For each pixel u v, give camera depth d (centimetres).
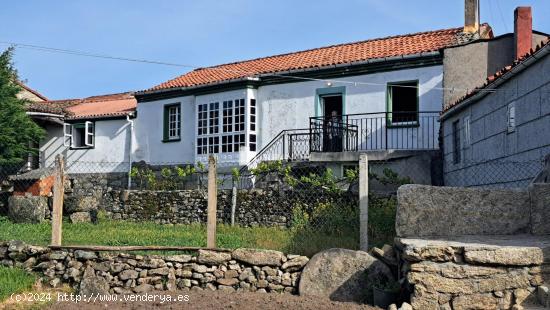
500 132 1188
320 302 773
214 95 2156
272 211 1330
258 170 1548
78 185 2373
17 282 894
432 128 1759
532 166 1019
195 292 856
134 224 1427
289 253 942
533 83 1017
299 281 838
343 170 1758
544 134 967
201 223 1424
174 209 1476
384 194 1221
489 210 836
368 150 1769
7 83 2088
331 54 2092
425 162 1655
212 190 912
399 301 750
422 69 1786
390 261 812
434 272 695
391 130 1831
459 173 1469
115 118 2452
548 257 690
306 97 1989
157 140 2347
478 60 1683
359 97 1894
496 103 1215
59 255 945
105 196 1561
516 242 738
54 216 971
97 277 898
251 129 2062
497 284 689
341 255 817
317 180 1304
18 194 1541
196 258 892
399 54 1803
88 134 2483
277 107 2042
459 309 687
